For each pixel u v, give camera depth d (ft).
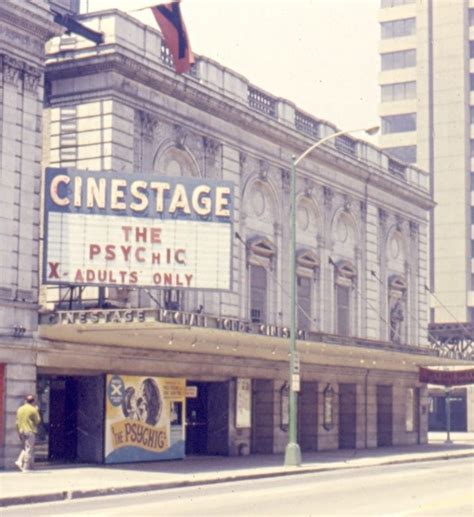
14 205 98.12
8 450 96.27
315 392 149.69
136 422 111.55
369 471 105.40
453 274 315.58
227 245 106.83
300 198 149.18
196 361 121.19
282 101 145.48
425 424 184.44
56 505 66.49
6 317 96.37
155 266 104.32
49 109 113.50
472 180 321.73
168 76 118.11
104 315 94.68
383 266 173.99
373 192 171.32
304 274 149.28
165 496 73.00
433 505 63.05
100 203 102.94
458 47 326.44
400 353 142.72
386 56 337.72
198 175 125.39
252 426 136.15
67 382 110.01
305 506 62.64
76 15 114.32
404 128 332.39
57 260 101.19
